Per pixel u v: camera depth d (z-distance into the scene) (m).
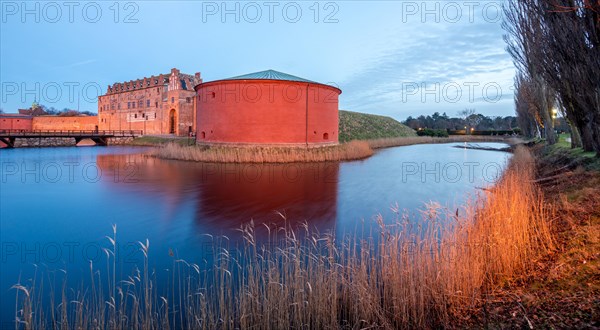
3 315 4.58
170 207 10.51
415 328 4.18
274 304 4.23
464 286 4.50
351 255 6.38
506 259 5.09
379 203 11.20
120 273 5.86
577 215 6.73
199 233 8.03
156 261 6.38
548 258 5.29
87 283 5.50
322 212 10.01
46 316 4.52
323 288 4.39
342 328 4.21
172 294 5.09
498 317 3.92
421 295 4.30
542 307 3.87
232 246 7.09
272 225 8.69
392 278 4.54
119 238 7.74
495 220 5.95
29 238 7.81
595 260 4.61
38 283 5.51
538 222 6.28
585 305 3.62
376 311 4.23
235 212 9.95
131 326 4.10
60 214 9.74
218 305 4.68
